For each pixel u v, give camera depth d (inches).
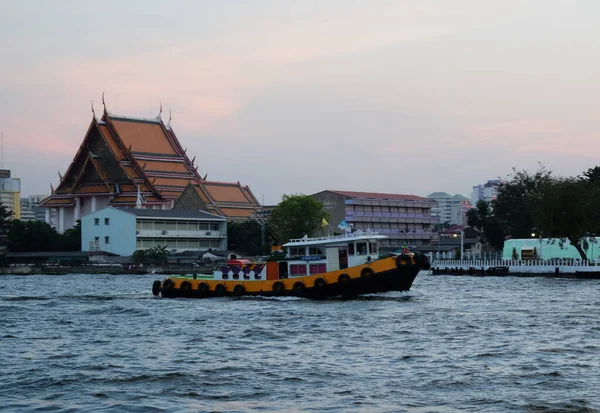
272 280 2669.8
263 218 7224.4
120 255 6441.9
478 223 7716.5
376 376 1302.9
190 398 1170.6
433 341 1676.9
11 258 6584.6
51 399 1173.7
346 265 2603.3
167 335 1841.8
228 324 2022.6
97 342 1744.6
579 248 4434.1
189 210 7386.8
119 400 1161.4
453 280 4217.5
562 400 1132.5
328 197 7755.9
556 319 2054.6
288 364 1419.8
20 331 1951.3
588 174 6161.4
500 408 1098.1
